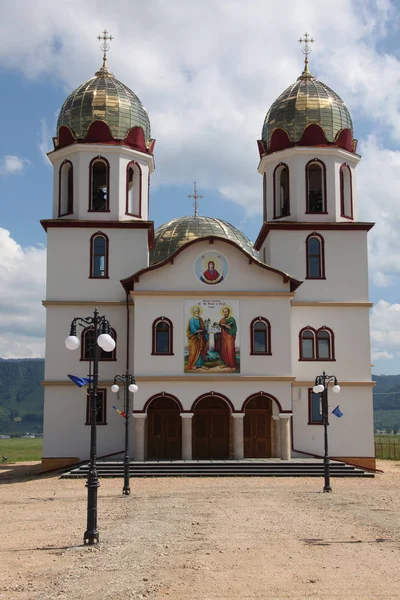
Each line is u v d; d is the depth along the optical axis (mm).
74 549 15883
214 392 36250
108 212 39688
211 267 37219
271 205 41281
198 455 38438
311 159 40469
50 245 39438
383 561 14281
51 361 38594
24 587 12383
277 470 34219
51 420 38281
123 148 39906
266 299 37125
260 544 16203
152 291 36625
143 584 12422
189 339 36531
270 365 36656
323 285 39781
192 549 15602
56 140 41219
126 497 26156
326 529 18406
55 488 30469
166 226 49781
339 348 39344
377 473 37281
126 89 41812
